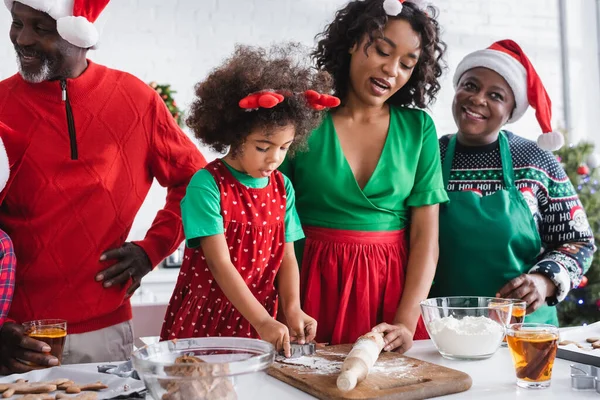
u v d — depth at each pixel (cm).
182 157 170
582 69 480
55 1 144
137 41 394
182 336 143
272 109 126
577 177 346
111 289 158
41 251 150
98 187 154
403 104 169
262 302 146
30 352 123
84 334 155
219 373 81
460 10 453
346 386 94
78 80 156
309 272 154
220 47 409
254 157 131
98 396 93
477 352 119
